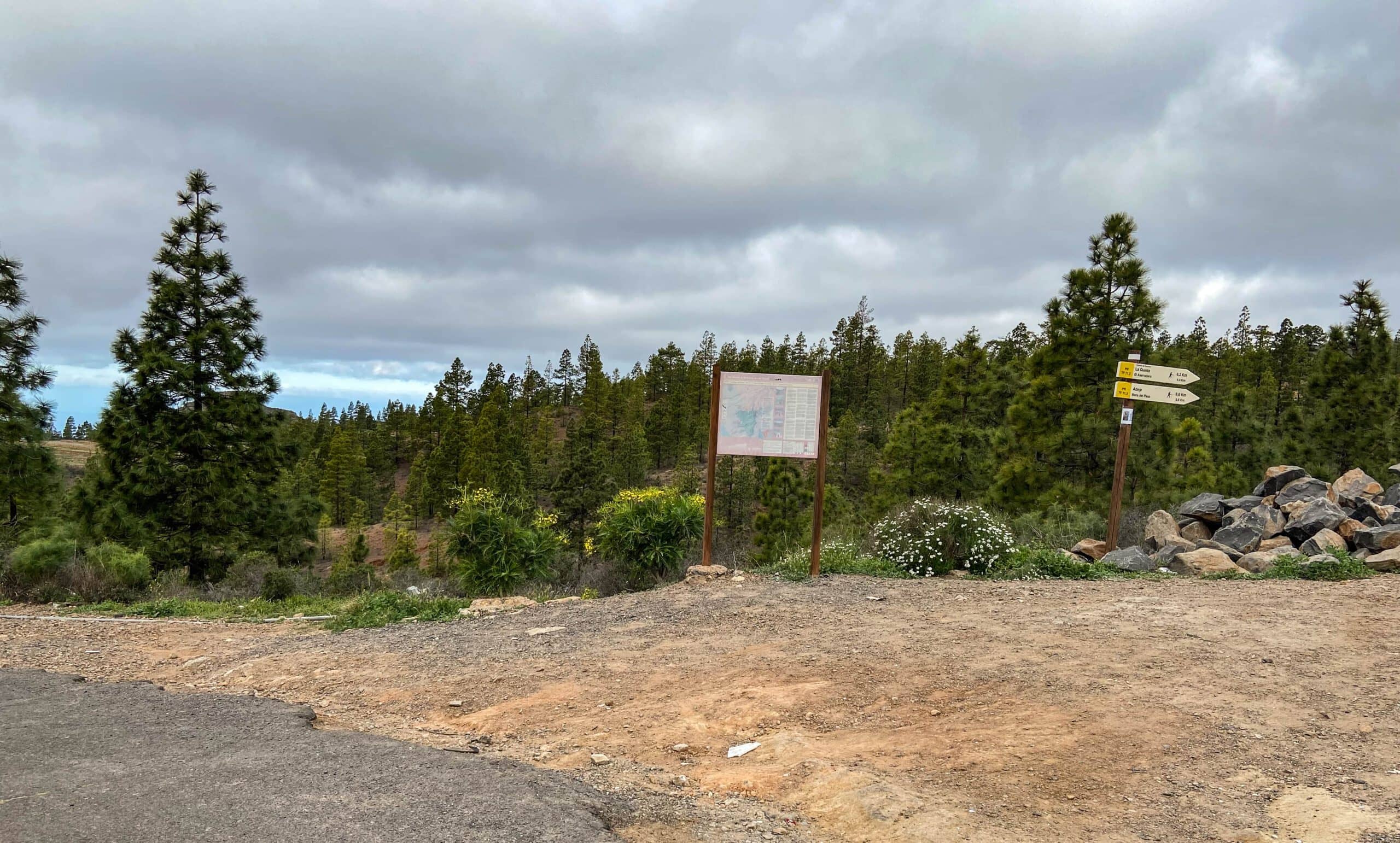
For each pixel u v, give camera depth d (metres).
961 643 6.70
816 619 7.84
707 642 7.22
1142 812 3.68
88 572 11.97
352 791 3.97
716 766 4.57
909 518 11.03
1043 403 16.55
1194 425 16.58
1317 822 3.48
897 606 8.30
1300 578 9.17
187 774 4.25
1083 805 3.77
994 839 3.40
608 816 3.76
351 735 5.10
